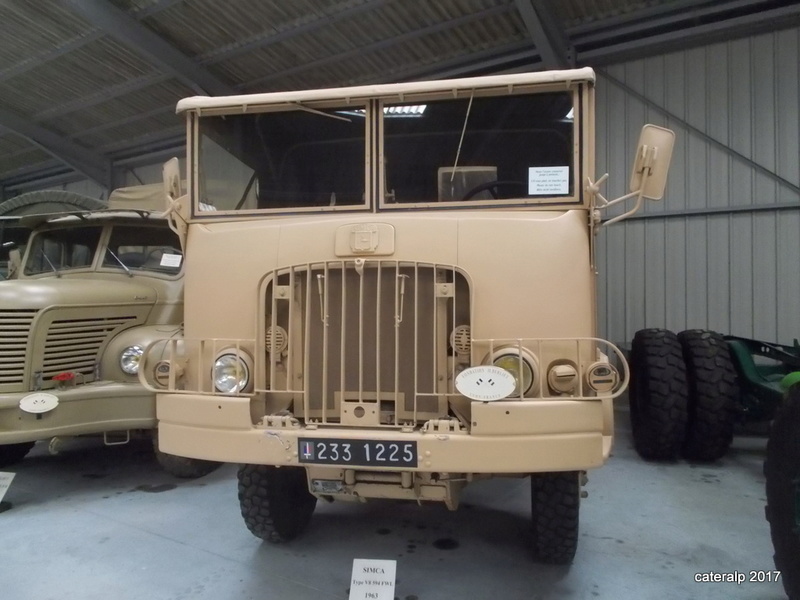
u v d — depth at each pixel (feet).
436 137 9.27
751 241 19.56
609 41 20.79
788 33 18.79
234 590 9.05
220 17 20.51
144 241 16.58
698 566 9.73
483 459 7.27
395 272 8.30
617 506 12.39
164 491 13.82
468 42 20.99
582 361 8.03
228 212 9.80
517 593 8.86
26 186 41.60
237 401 7.94
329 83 24.59
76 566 9.91
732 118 19.70
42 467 15.84
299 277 8.69
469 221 8.35
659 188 8.29
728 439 14.99
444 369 8.23
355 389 8.59
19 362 12.99
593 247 8.93
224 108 9.70
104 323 14.38
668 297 20.89
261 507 9.93
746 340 17.42
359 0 19.02
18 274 17.30
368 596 8.33
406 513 12.09
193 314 9.24
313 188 9.71
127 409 13.55
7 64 25.07
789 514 7.85
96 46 23.35
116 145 33.06
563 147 8.86
